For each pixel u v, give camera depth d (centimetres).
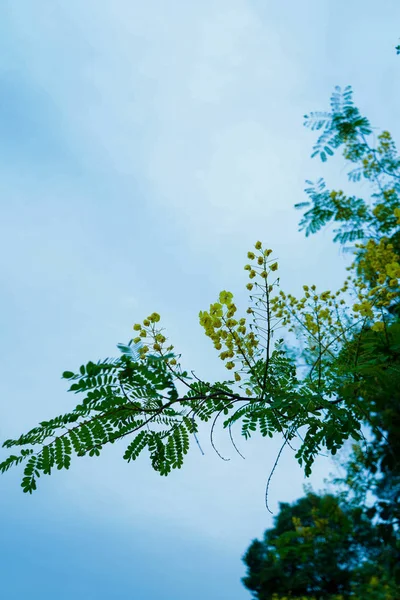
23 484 191
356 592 476
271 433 224
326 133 561
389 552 397
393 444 261
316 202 553
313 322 256
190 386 205
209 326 221
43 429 193
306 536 550
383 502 345
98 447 199
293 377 231
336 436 208
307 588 535
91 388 179
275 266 225
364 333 224
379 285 229
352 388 204
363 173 593
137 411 195
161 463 207
